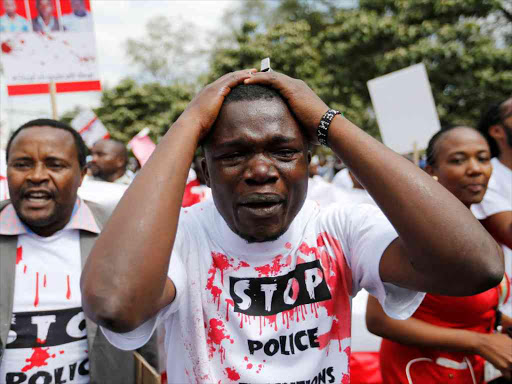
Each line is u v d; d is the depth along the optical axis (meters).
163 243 0.99
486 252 0.99
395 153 1.08
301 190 1.13
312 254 1.22
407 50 12.72
